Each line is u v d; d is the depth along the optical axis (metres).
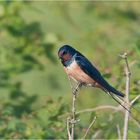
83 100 17.27
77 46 19.66
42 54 17.28
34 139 13.75
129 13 20.56
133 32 20.08
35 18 18.53
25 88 19.67
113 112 13.65
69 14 20.91
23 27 17.48
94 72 11.45
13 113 14.95
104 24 20.44
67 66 11.50
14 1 17.70
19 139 13.95
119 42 19.44
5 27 17.41
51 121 13.80
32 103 15.59
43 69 17.30
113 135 13.71
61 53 11.52
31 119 14.03
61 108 13.84
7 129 14.06
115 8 20.67
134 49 13.71
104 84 11.44
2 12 17.58
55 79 20.22
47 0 19.91
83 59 11.50
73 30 20.56
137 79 13.44
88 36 19.89
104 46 19.22
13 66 16.98
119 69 13.71
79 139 13.65
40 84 19.62
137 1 20.64
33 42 17.33
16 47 17.23
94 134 13.80
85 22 21.06
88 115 13.95
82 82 11.53
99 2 20.95
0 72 17.16
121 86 13.48
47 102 14.00
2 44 17.23
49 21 19.84
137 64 13.53
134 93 13.12
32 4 18.84
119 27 20.30
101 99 17.27
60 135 13.73
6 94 16.55
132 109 13.16
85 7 21.27
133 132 13.41
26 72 17.69
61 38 17.80
